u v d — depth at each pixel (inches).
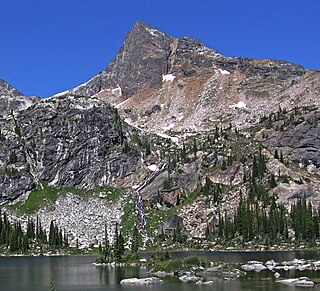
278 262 6417.3
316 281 4662.9
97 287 4591.5
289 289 4207.7
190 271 5477.4
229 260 6752.0
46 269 6309.1
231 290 4210.1
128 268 6274.6
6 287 4702.3
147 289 4367.6
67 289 4505.4
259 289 4229.8
